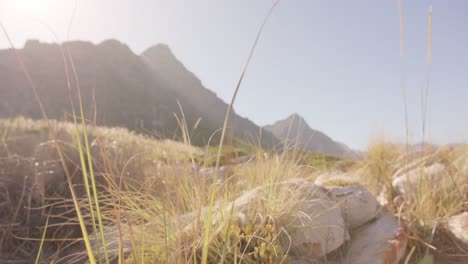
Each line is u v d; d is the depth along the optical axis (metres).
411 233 2.98
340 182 3.93
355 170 6.07
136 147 4.67
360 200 3.34
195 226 2.19
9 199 3.04
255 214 2.53
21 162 3.54
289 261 2.16
